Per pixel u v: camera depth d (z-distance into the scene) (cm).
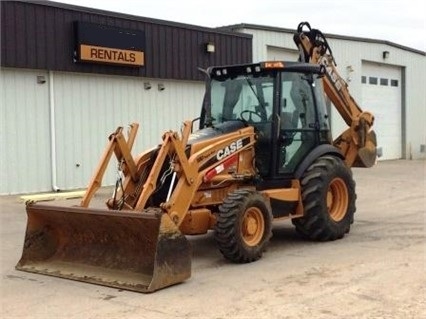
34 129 1367
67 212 652
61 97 1416
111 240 651
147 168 714
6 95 1316
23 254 697
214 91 852
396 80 2655
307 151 834
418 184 1584
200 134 747
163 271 599
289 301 555
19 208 1159
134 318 518
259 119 801
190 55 1688
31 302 570
